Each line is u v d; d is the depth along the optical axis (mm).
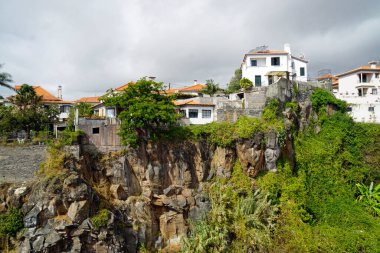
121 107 52375
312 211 51094
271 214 46594
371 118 67500
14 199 40625
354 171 56688
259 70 71000
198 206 50125
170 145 52094
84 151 48812
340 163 57031
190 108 61094
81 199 41562
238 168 51406
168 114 49031
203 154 52625
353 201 52750
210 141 52906
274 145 51438
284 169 52438
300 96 61656
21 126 53312
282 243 44438
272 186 49719
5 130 51688
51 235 39156
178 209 49500
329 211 50969
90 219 41781
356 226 48125
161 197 49719
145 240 46938
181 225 49406
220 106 58156
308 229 46062
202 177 52094
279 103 57188
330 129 61000
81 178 43281
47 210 40156
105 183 48438
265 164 51750
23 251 38125
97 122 50312
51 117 58625
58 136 48406
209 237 44156
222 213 45062
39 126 55656
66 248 39969
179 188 51156
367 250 44000
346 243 44438
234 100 59406
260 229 44438
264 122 53906
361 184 55531
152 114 48344
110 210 45094
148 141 50969
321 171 55656
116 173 48688
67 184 41469
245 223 44406
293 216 47500
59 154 45188
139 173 50250
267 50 75625
